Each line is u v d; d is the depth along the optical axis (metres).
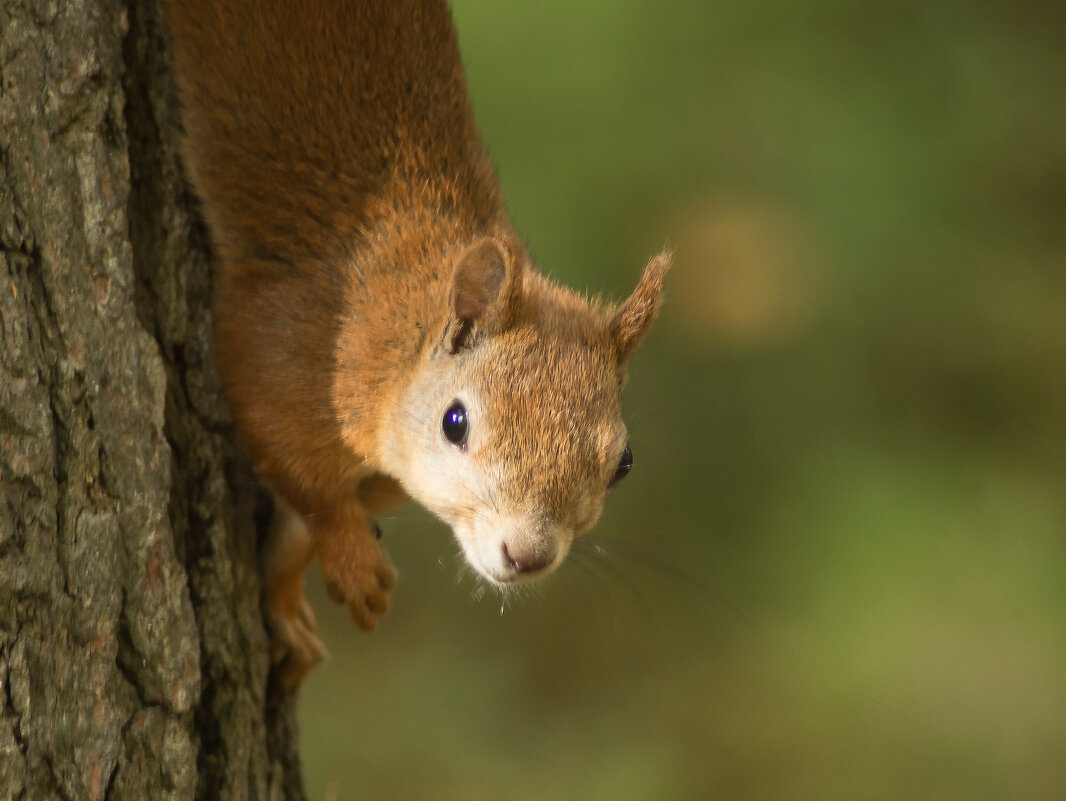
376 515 7.97
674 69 13.05
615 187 12.89
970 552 12.87
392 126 7.41
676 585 13.48
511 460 6.45
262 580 6.98
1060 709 12.33
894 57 13.34
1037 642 12.54
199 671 5.73
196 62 7.01
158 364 5.68
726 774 12.57
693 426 13.76
